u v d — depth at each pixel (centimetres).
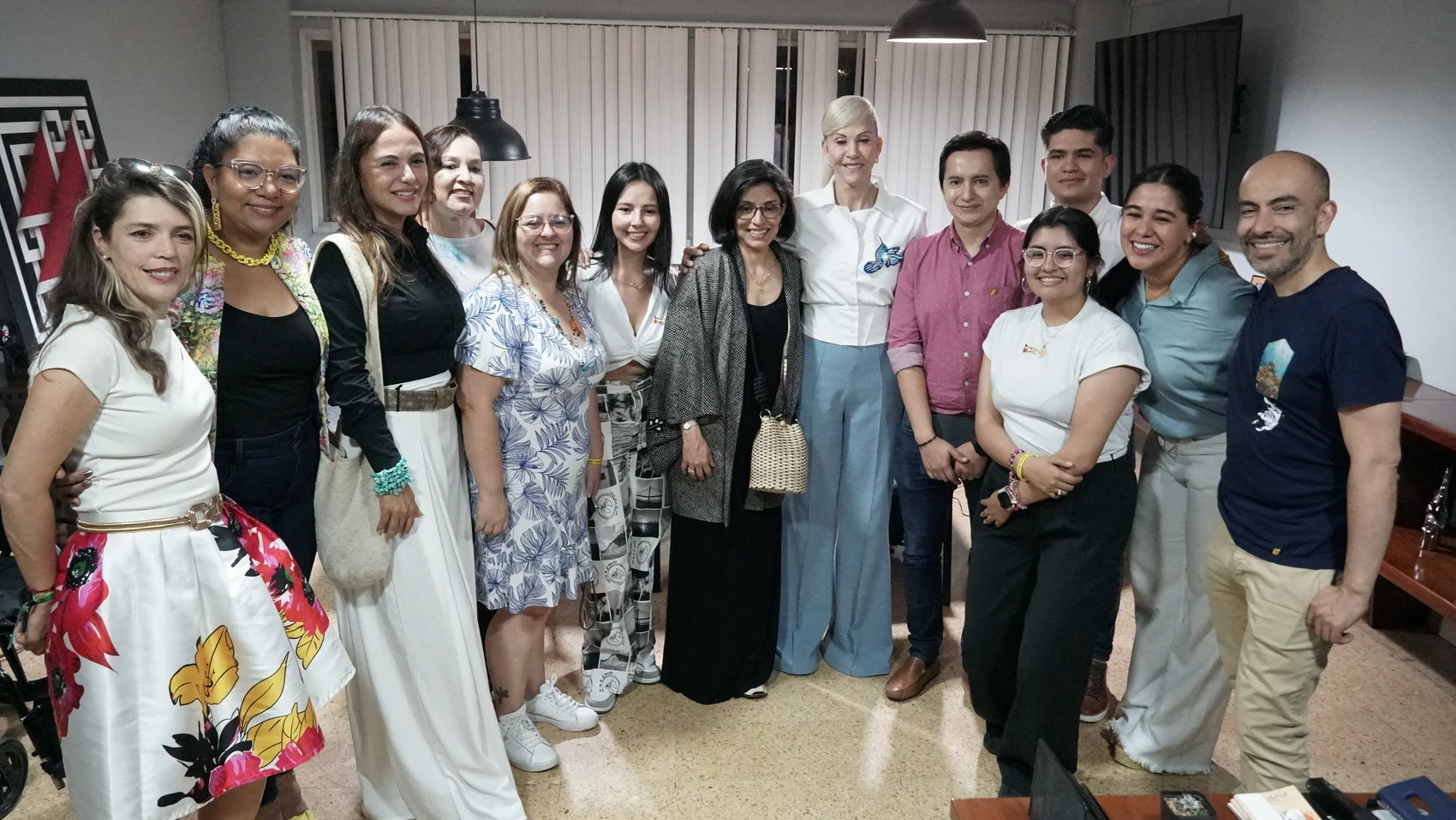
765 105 599
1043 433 236
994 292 271
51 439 159
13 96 342
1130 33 601
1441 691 313
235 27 553
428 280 216
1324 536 195
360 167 204
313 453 209
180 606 173
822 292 288
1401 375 183
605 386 277
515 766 265
